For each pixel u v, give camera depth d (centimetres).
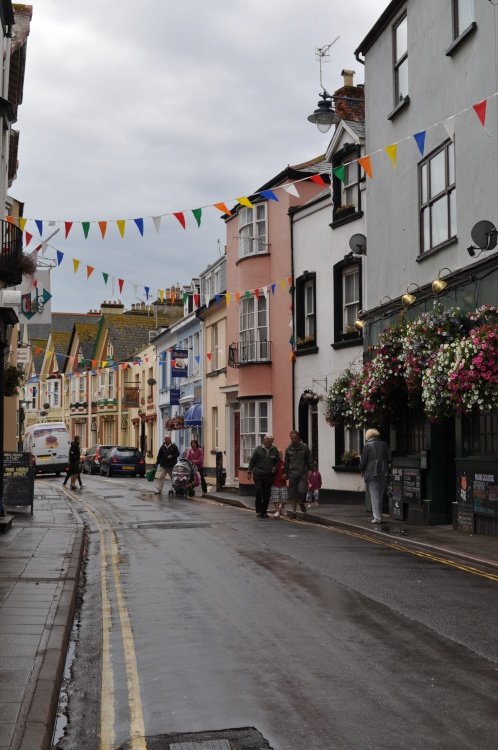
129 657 688
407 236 1744
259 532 1523
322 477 2286
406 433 1727
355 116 2173
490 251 1381
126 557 1238
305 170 2572
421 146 1235
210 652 692
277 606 866
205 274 3522
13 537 1391
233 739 496
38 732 474
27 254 1792
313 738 495
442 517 1579
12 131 2486
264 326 2678
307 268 2408
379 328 1867
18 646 664
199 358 3672
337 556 1205
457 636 736
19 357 3575
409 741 489
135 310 6022
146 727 521
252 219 2727
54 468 4353
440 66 1581
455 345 1302
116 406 5684
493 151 1380
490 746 480
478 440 1416
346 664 650
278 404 2606
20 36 2128
